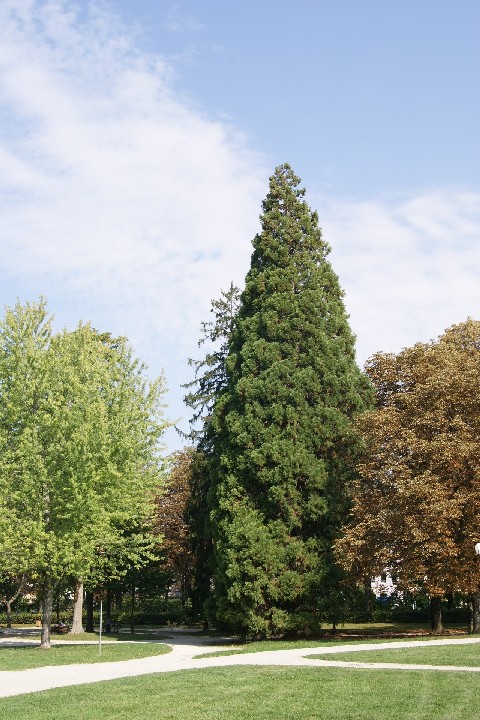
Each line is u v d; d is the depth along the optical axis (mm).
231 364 35938
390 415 31031
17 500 27703
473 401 29109
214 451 36875
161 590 48281
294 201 38438
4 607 59031
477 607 29953
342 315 36812
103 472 29344
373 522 29000
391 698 13477
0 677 19016
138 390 36750
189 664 21359
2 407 29406
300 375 33875
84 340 36094
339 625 41031
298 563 31359
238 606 31453
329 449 33594
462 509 28500
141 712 13164
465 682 14805
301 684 15445
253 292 37344
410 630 35719
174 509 50688
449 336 37219
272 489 31797
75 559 27281
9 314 30391
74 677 18656
